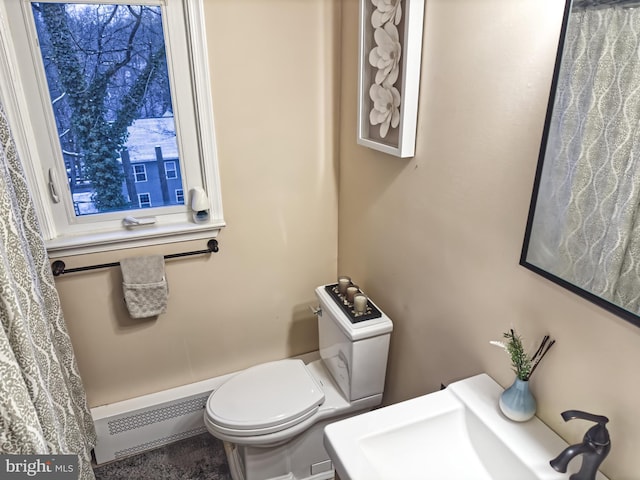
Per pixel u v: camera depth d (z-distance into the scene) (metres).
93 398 2.09
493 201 1.25
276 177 2.06
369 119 1.78
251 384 1.91
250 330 2.29
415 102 1.49
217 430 1.75
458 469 1.22
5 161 1.34
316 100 2.01
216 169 1.94
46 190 1.77
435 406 1.28
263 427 1.73
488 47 1.18
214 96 1.84
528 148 1.11
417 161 1.56
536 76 1.06
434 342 1.63
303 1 1.84
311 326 2.41
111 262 1.90
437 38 1.36
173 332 2.12
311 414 1.82
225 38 1.78
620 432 0.98
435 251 1.54
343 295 1.95
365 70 1.71
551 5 0.99
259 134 1.96
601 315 0.99
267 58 1.87
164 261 1.96
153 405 2.10
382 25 1.54
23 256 1.29
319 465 1.99
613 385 0.99
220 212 2.01
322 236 2.26
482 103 1.24
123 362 2.08
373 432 1.20
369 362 1.81
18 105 1.62
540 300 1.15
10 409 1.07
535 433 1.16
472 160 1.31
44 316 1.42
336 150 2.12
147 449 2.17
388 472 1.18
